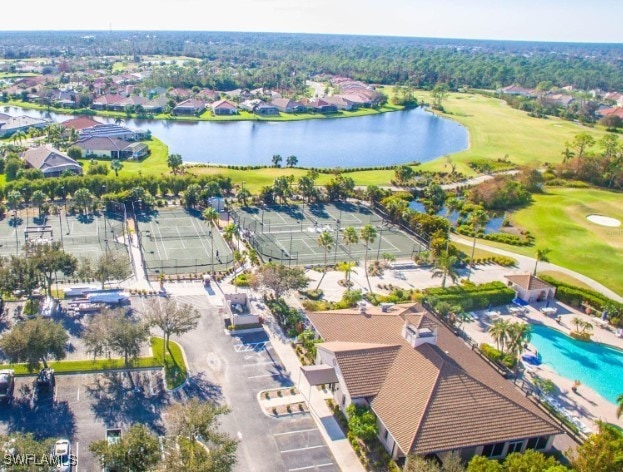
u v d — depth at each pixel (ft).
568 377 279.08
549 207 542.57
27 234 408.05
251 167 643.04
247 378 253.24
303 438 218.79
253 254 393.70
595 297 351.67
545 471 176.04
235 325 294.87
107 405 228.63
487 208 540.93
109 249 387.75
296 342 283.18
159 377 249.14
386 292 352.69
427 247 433.48
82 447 204.64
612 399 263.49
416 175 632.38
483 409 215.31
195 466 167.02
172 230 441.68
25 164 579.89
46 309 294.46
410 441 199.00
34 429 212.23
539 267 407.64
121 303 314.35
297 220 482.69
